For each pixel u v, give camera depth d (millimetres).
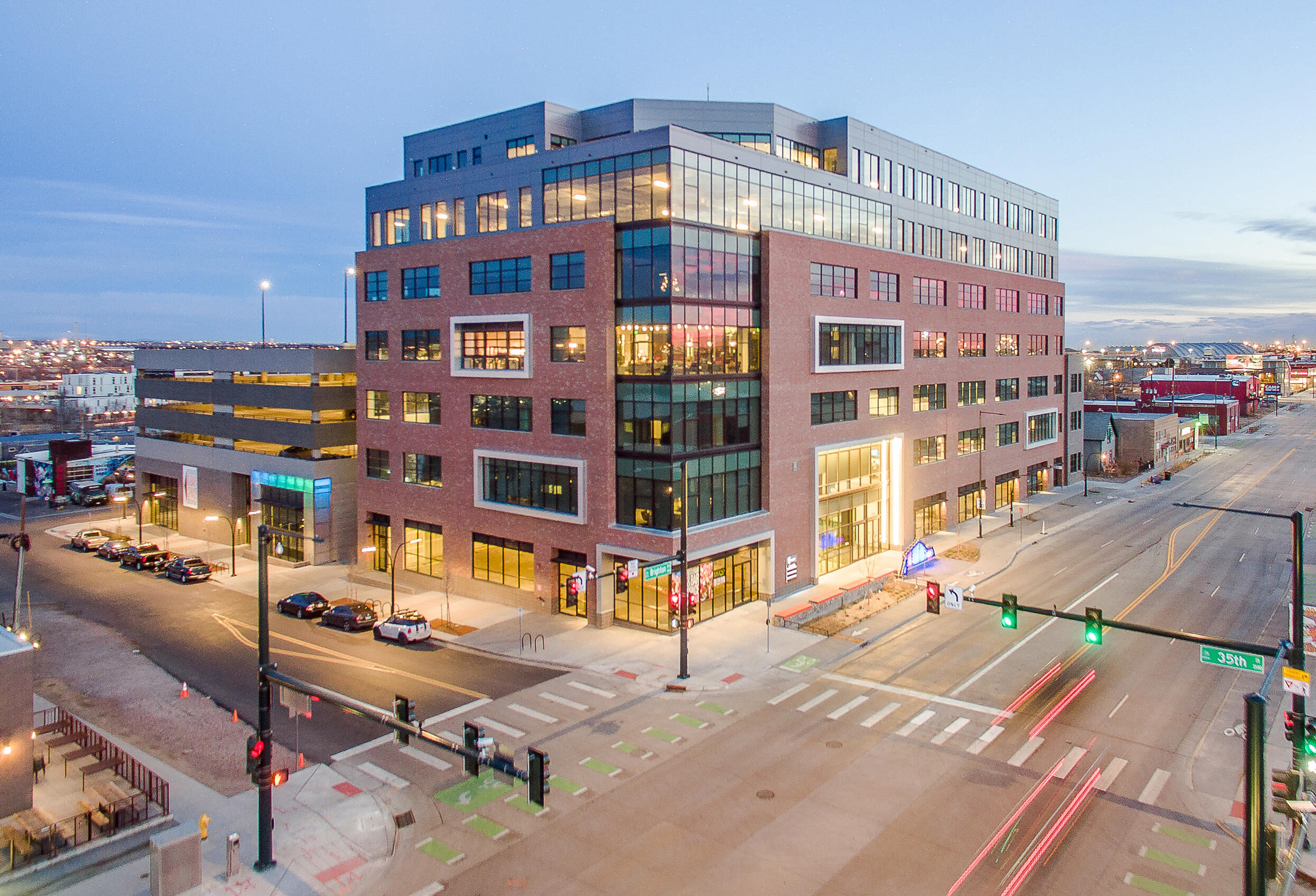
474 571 46469
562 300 41250
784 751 25750
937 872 19094
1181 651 35281
